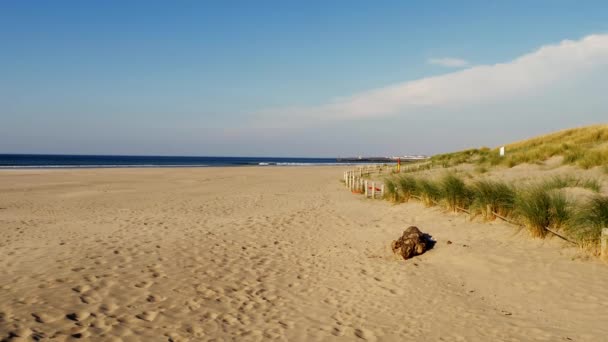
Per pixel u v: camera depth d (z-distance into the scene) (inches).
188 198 786.8
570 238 282.2
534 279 249.3
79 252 347.9
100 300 237.1
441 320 213.0
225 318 220.2
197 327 206.7
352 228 458.9
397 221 470.6
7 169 1993.1
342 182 1163.3
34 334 188.4
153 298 245.1
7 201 748.0
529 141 1264.8
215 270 307.4
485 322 206.5
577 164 641.0
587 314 200.1
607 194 372.8
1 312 213.2
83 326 200.7
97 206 673.0
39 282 265.1
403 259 333.1
